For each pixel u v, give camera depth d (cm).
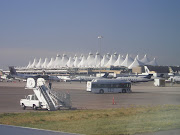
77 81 15675
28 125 2061
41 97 3441
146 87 9906
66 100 3538
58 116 2625
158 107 3123
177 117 2269
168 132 1669
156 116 2342
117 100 4741
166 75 16475
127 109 3089
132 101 4497
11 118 2514
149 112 2662
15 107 3725
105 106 3784
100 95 6062
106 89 6906
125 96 5709
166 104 3641
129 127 1845
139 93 6669
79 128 1867
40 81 3781
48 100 3412
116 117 2414
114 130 1758
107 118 2375
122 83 7056
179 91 7338
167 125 1880
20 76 15525
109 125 1966
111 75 16488
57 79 16275
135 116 2402
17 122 2238
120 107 3609
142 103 4094
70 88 8812
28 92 6900
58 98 3519
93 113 2811
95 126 1941
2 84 11981
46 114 2852
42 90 3522
